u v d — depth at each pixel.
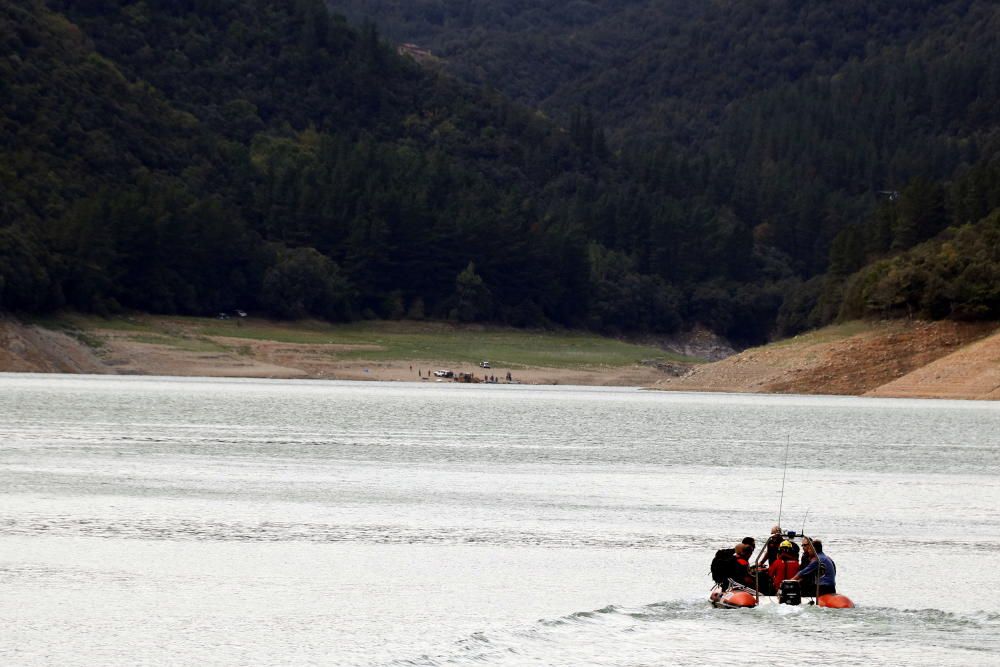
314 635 72.00
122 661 66.12
